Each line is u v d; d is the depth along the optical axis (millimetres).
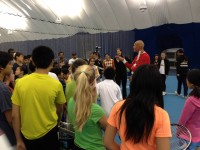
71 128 2750
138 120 1543
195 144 2896
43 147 2609
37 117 2564
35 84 2561
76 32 19500
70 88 3316
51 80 2639
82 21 17812
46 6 16812
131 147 1609
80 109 2389
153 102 1569
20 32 22875
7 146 1060
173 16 14906
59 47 21000
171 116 6867
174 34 15359
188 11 14141
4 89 2543
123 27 17016
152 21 15820
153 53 16266
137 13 15680
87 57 19156
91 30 18594
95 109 2410
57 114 2783
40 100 2559
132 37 17078
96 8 16141
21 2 17000
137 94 1617
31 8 17375
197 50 14656
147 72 1613
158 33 16000
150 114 1536
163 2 14352
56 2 16422
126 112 1604
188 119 2939
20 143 2584
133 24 16594
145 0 14648
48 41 21844
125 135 1620
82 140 2465
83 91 2408
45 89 2568
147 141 1562
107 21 16859
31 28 21094
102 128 2469
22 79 2621
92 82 2529
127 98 1679
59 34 20578
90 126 2424
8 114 2543
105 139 1774
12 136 2600
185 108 2941
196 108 2883
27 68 4949
